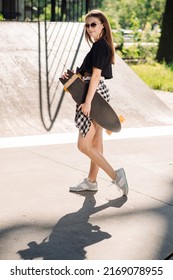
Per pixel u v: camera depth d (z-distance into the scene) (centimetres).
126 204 442
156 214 421
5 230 375
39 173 522
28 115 752
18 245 350
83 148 441
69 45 940
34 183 489
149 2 3716
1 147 621
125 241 363
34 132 709
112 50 429
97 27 419
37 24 963
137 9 3825
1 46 869
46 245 351
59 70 870
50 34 950
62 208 425
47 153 602
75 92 424
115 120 436
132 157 601
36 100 790
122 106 845
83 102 425
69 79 421
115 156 602
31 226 384
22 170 530
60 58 897
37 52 890
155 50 2062
